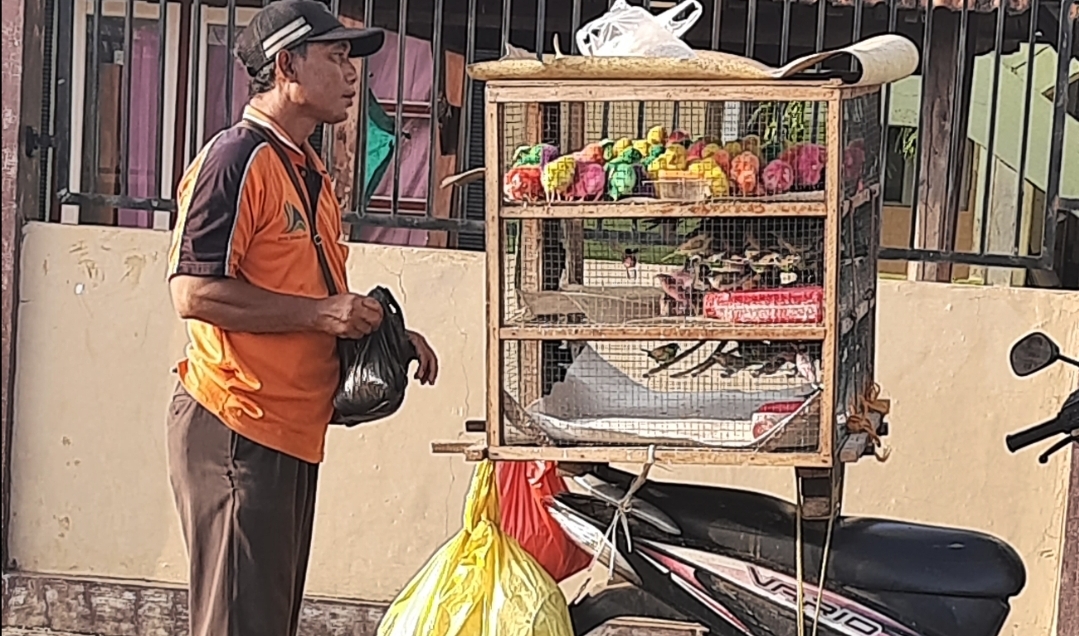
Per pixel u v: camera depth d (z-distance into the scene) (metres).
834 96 2.54
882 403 3.16
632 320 2.70
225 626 3.15
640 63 2.54
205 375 3.13
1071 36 4.13
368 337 3.15
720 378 2.71
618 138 2.73
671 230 2.69
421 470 4.42
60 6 4.35
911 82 5.24
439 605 2.95
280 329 3.04
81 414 4.46
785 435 2.64
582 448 2.69
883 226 5.29
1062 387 4.19
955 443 4.24
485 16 5.23
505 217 2.65
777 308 2.63
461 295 4.36
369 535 4.46
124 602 4.48
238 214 2.99
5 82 4.30
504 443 2.71
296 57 3.12
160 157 4.40
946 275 4.85
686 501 3.12
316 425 3.21
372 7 4.75
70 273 4.41
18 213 4.36
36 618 4.50
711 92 2.56
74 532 4.50
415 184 5.21
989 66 5.17
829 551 3.03
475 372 4.38
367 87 4.46
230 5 4.35
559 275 2.74
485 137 2.63
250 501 3.13
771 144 2.66
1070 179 5.21
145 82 5.41
